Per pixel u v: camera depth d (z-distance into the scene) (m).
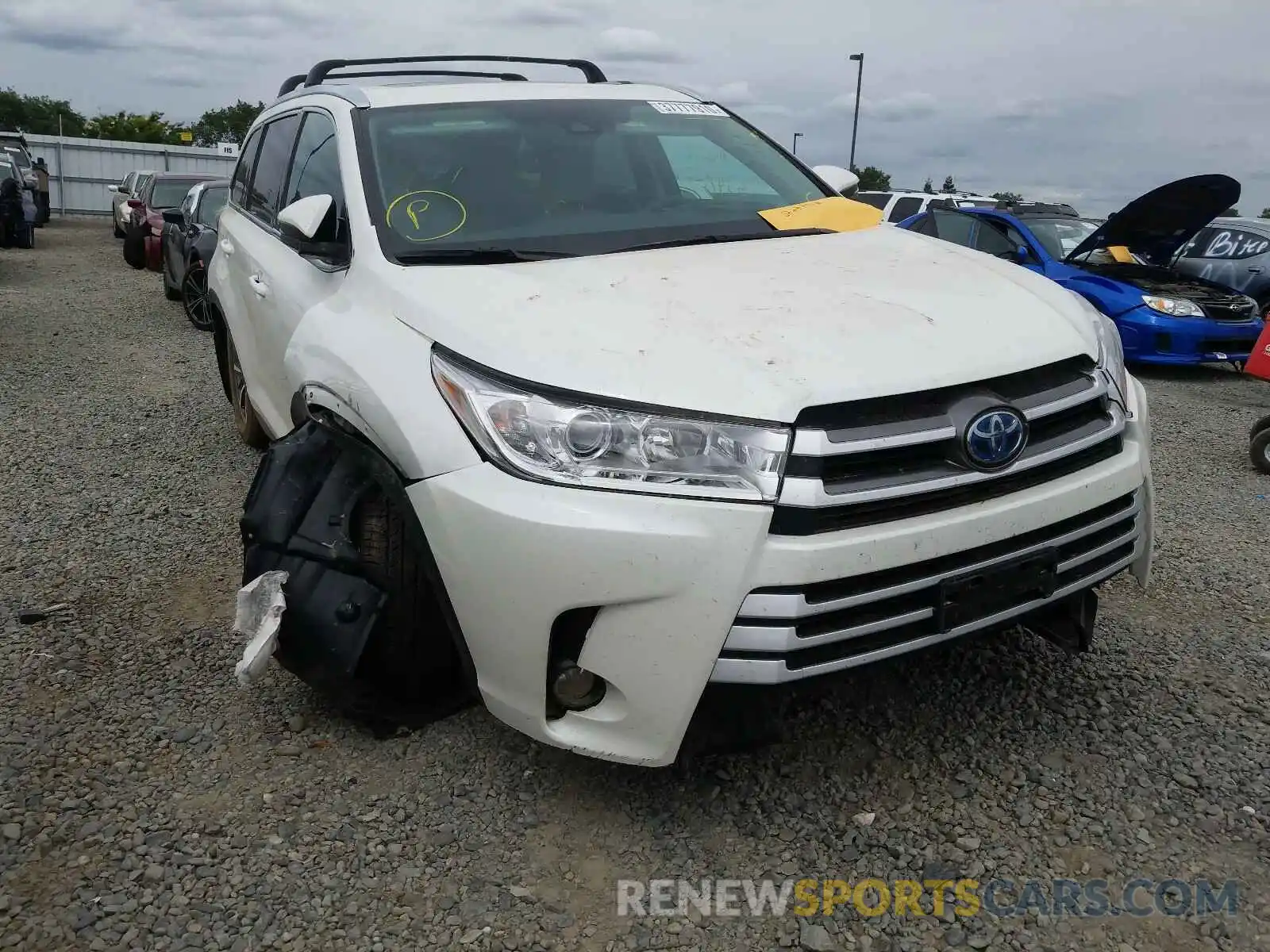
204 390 7.89
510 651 2.48
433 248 3.21
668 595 2.32
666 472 2.33
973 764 2.91
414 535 2.63
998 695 3.27
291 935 2.31
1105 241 9.12
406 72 4.71
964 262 3.35
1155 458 6.61
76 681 3.40
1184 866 2.50
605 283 2.88
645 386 2.37
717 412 2.34
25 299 13.12
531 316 2.64
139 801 2.77
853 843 2.60
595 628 2.39
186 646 3.65
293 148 4.56
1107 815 2.69
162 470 5.78
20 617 3.86
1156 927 2.31
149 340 10.31
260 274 4.39
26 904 2.39
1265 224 12.12
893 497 2.39
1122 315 9.62
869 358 2.49
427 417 2.59
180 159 38.19
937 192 16.81
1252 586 4.20
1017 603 2.65
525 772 2.89
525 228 3.38
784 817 2.70
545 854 2.57
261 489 3.02
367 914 2.38
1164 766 2.89
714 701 2.44
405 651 2.90
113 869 2.51
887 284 3.00
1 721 3.15
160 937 2.30
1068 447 2.69
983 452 2.49
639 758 2.45
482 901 2.41
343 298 3.25
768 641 2.33
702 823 2.68
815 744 3.02
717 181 3.89
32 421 6.89
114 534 4.76
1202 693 3.30
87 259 19.64
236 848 2.59
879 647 2.48
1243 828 2.63
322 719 3.18
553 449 2.38
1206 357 9.43
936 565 2.48
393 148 3.62
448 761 2.95
